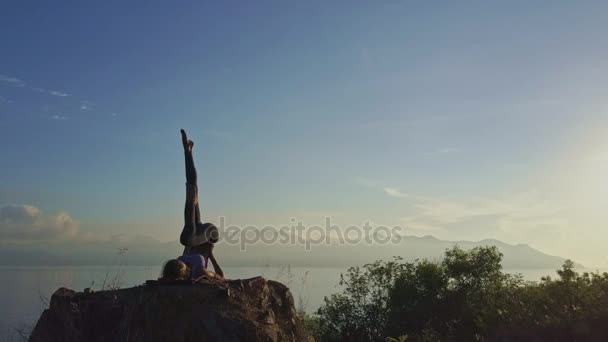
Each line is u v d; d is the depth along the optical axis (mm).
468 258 16609
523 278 15953
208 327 7535
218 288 8125
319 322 16766
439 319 15719
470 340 12008
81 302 8062
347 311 17062
